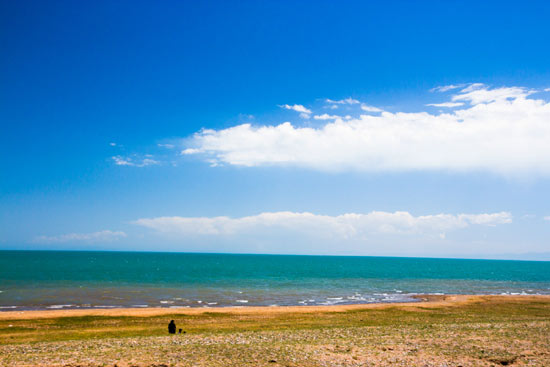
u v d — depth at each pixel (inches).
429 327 1375.5
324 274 5644.7
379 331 1280.8
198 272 5556.1
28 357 871.1
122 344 1046.4
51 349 972.6
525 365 843.4
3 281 3491.6
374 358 890.7
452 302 2454.5
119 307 2081.7
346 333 1238.3
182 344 1037.8
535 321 1585.9
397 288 3577.8
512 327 1352.1
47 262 7657.5
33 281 3523.6
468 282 4562.0
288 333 1245.1
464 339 1112.2
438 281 4633.4
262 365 821.9
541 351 967.0
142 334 1285.7
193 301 2384.4
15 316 1664.6
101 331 1339.8
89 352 929.5
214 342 1068.5
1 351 947.3
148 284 3440.0
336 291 3169.3
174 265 7760.8
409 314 1913.1
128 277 4249.5
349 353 935.7
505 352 953.5
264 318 1721.2
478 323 1492.4
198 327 1455.5
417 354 930.1
